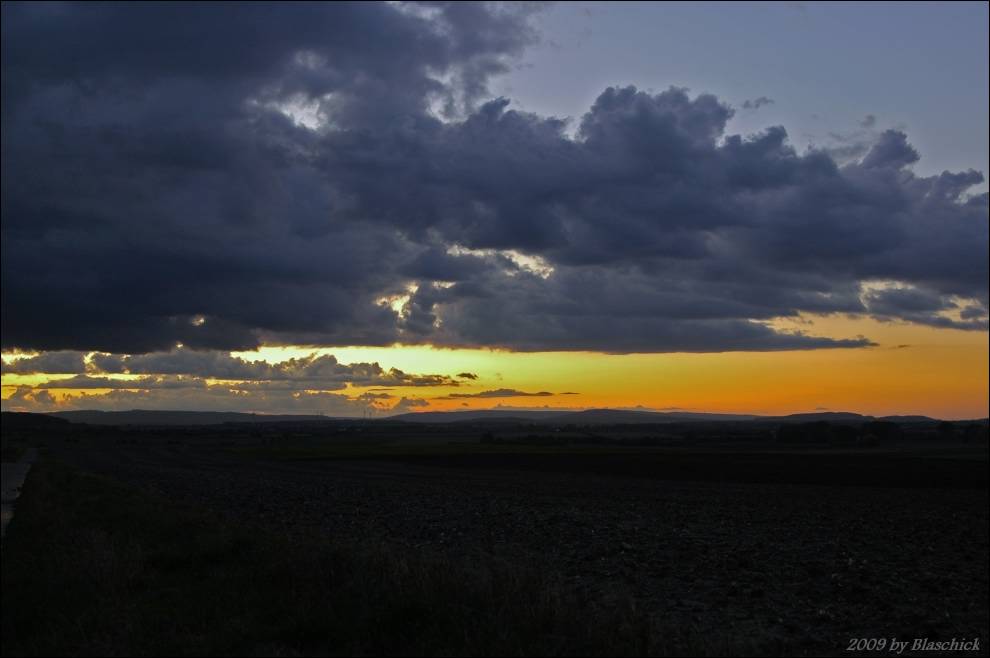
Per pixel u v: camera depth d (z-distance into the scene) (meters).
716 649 9.84
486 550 21.39
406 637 9.54
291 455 121.69
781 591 16.62
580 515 34.06
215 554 15.61
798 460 98.25
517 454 120.44
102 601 12.05
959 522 34.12
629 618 9.73
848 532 29.03
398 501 41.91
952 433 191.00
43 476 49.88
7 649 10.64
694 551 22.56
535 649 8.69
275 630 10.12
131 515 24.25
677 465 89.88
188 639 9.93
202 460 103.69
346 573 12.31
